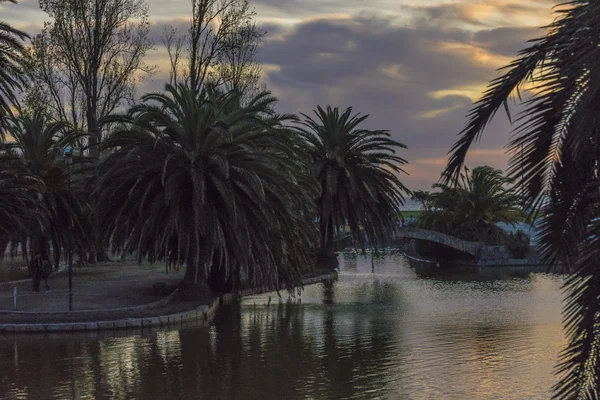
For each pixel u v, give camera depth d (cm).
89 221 3959
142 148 3097
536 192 673
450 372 2025
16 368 2094
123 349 2380
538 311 3284
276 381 1941
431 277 5238
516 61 655
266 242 3192
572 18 616
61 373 2030
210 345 2461
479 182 6425
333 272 5184
